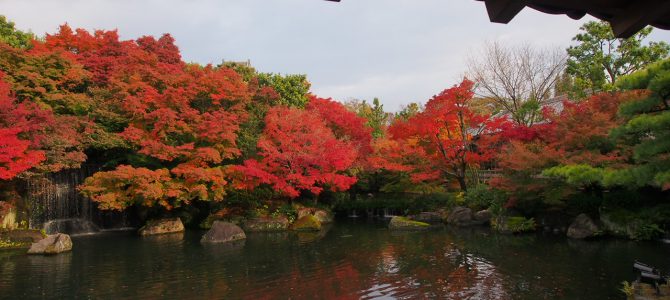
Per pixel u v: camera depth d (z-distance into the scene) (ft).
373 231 75.82
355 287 39.91
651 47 78.74
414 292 37.83
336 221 92.48
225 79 83.61
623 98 59.67
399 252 55.57
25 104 67.82
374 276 43.60
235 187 79.97
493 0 8.18
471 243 60.39
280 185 78.48
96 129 76.95
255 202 87.51
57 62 77.92
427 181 100.89
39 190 73.31
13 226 67.77
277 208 87.35
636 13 8.05
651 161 34.94
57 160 67.00
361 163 96.78
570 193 64.54
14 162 60.08
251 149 88.43
